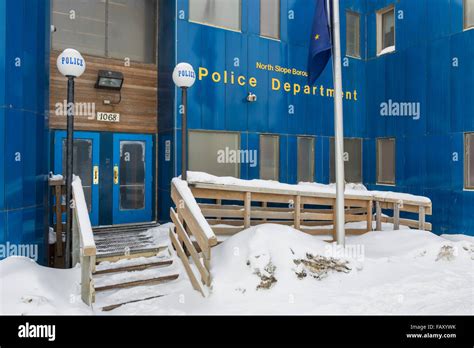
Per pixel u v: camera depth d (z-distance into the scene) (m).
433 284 5.79
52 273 5.18
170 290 5.35
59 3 7.94
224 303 4.93
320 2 7.59
